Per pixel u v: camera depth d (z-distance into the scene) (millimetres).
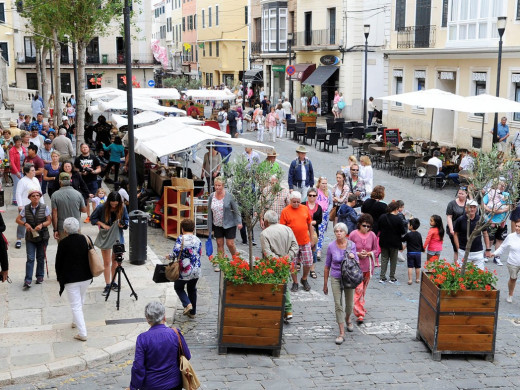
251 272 8945
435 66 31031
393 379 8352
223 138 15234
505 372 8625
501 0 25625
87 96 29594
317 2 43906
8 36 58375
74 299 9039
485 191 9680
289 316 10164
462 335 8914
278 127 36438
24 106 43406
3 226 10508
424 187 21516
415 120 33031
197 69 76875
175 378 6375
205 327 9961
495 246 13875
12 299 10711
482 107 19375
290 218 11375
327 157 27406
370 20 40562
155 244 14664
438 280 8930
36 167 15961
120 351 8812
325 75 42438
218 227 12508
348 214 13273
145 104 24656
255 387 8062
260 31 58062
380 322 10320
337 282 9562
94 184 16281
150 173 18125
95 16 23375
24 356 8594
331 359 8938
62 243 8977
